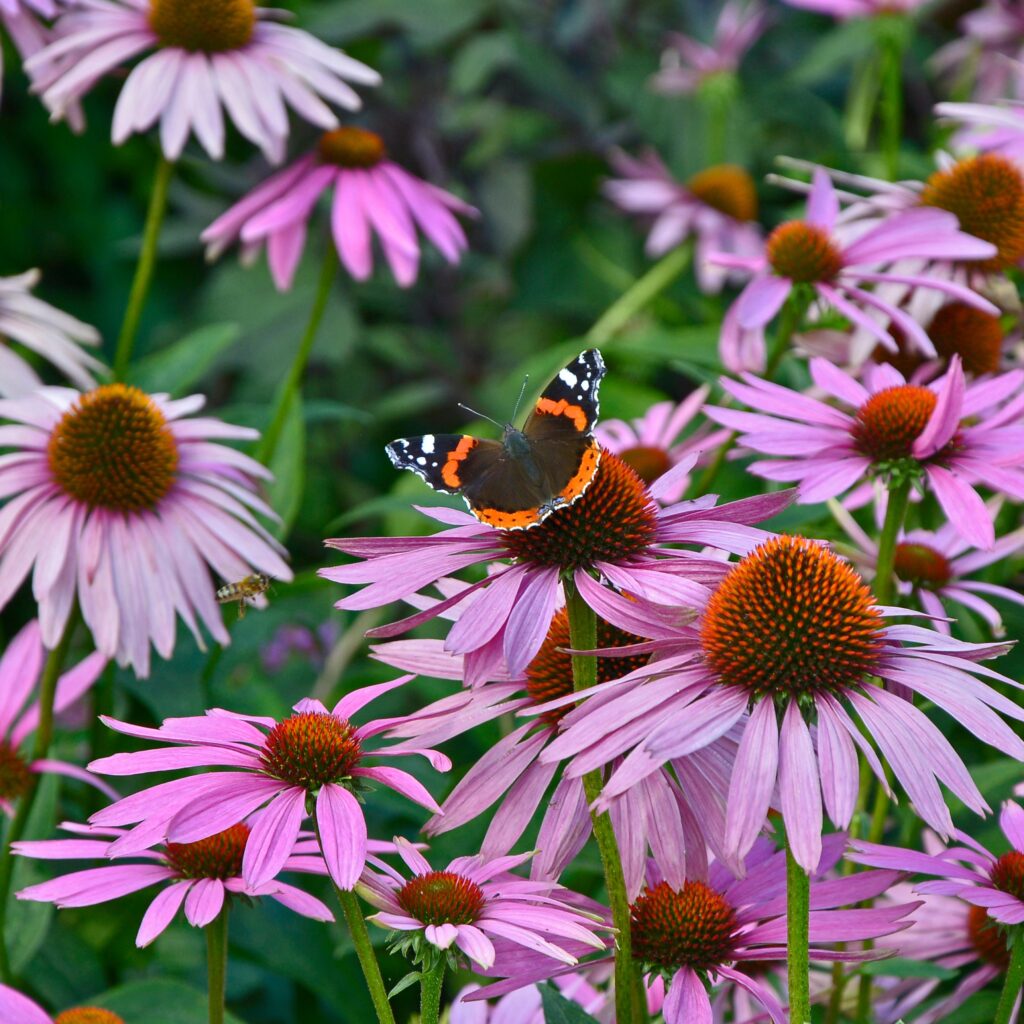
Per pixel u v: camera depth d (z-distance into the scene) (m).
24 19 1.29
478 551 0.97
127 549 1.15
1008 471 1.07
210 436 1.19
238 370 1.87
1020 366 1.22
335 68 1.30
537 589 0.96
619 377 1.68
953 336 1.20
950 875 0.97
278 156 1.28
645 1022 0.98
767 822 0.96
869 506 1.23
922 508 1.18
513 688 0.99
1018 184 1.22
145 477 1.16
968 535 1.05
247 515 1.18
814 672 0.94
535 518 0.95
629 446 1.25
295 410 1.27
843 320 1.25
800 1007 0.92
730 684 0.95
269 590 1.17
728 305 1.85
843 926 0.96
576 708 0.94
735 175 1.88
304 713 0.97
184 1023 1.08
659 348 1.33
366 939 0.94
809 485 1.08
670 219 1.85
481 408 1.72
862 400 1.10
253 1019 1.24
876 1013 1.07
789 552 0.95
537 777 0.98
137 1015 1.08
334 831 0.94
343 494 1.80
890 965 1.04
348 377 1.89
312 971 1.16
